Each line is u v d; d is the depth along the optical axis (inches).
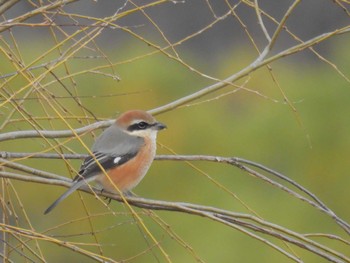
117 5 845.2
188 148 667.4
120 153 363.6
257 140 681.0
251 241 593.6
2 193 339.0
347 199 681.6
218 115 692.7
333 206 680.4
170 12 909.8
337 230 639.8
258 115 695.7
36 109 487.2
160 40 890.1
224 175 650.8
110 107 633.6
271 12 943.0
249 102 704.4
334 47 805.2
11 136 319.9
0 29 304.3
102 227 570.9
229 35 926.4
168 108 364.2
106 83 640.4
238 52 889.5
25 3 741.3
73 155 342.6
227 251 592.1
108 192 361.7
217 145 670.5
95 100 618.5
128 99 649.6
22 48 710.5
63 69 583.2
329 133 696.4
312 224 642.8
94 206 567.2
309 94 707.4
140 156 368.5
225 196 637.9
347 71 754.8
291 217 639.1
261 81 710.5
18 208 571.8
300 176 684.7
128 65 681.6
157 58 723.4
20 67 294.7
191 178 641.6
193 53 908.6
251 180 655.1
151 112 366.6
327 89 714.2
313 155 689.6
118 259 579.2
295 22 943.7
